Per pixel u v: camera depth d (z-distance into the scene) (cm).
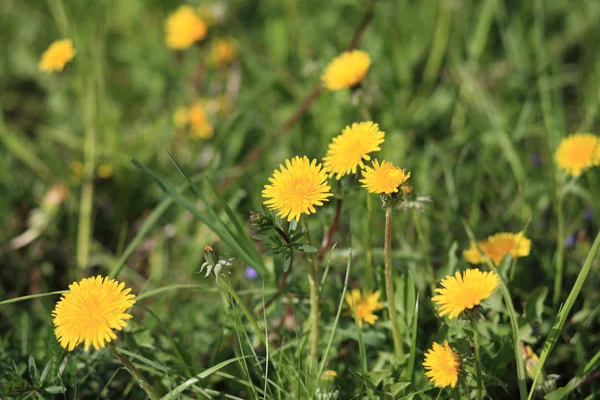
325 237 114
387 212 102
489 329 108
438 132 142
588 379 108
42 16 170
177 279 129
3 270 130
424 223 125
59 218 135
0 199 136
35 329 119
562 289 116
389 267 104
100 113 140
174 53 159
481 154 133
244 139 144
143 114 151
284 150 139
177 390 103
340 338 112
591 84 140
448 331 106
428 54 155
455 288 99
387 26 151
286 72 152
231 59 150
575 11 157
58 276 131
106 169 137
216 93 154
